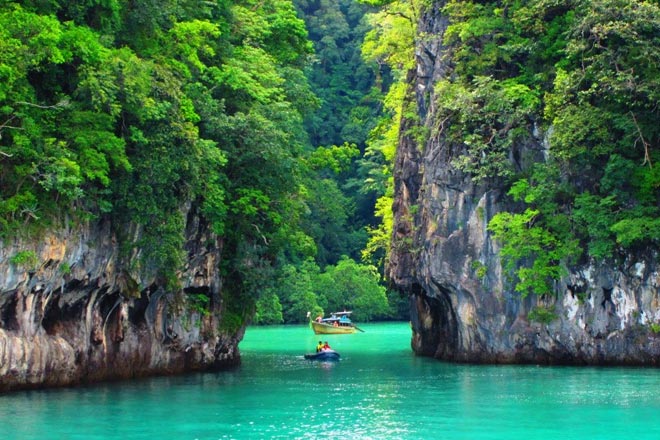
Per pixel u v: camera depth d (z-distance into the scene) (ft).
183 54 122.31
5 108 88.94
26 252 92.48
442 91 142.92
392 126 201.46
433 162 144.05
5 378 94.53
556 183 133.90
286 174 134.62
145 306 119.14
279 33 164.35
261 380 117.50
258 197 129.49
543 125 138.31
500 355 136.56
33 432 76.02
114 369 113.50
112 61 99.55
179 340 125.29
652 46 126.93
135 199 106.11
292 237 142.31
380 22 187.11
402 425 79.71
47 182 91.15
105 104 100.53
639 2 132.05
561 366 131.75
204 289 130.41
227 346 138.82
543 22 140.87
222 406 91.76
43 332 99.60
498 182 138.92
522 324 134.82
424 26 161.79
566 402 92.43
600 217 128.47
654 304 129.18
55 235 96.78
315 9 411.95
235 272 139.33
